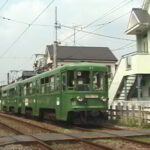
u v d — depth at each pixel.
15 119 30.94
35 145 14.33
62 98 22.00
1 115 41.00
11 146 13.95
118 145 13.98
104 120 23.80
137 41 32.81
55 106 23.22
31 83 30.30
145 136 16.41
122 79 32.06
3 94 47.94
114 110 25.28
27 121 29.16
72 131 19.75
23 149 13.40
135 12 31.12
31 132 19.91
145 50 31.77
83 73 21.80
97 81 22.02
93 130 19.56
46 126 23.44
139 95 29.52
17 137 16.23
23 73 52.06
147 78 30.92
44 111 27.02
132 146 13.67
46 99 25.33
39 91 27.36
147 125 21.25
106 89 22.19
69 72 21.67
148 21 30.17
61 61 65.19
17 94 36.72
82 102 21.38
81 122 21.95
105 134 16.89
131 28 31.55
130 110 23.22
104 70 22.28
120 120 23.98
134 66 29.84
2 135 18.81
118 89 33.00
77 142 14.88
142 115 21.95
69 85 21.58
